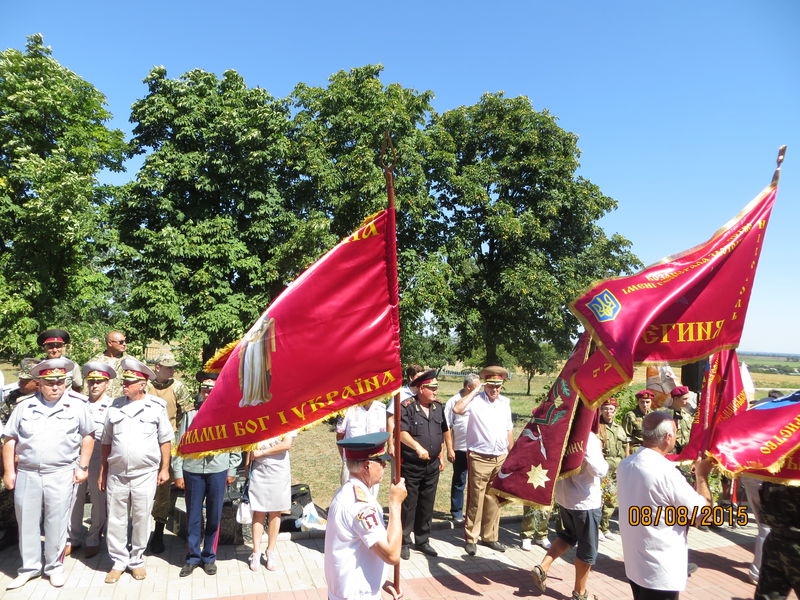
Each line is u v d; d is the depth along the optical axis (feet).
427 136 77.66
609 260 87.40
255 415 11.69
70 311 72.49
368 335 12.17
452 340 83.56
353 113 73.97
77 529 20.62
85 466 18.42
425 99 80.59
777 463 12.98
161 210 69.82
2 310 61.05
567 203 81.61
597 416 17.17
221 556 20.57
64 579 17.90
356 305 12.19
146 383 18.86
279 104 76.84
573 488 17.08
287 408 11.75
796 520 13.07
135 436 18.17
